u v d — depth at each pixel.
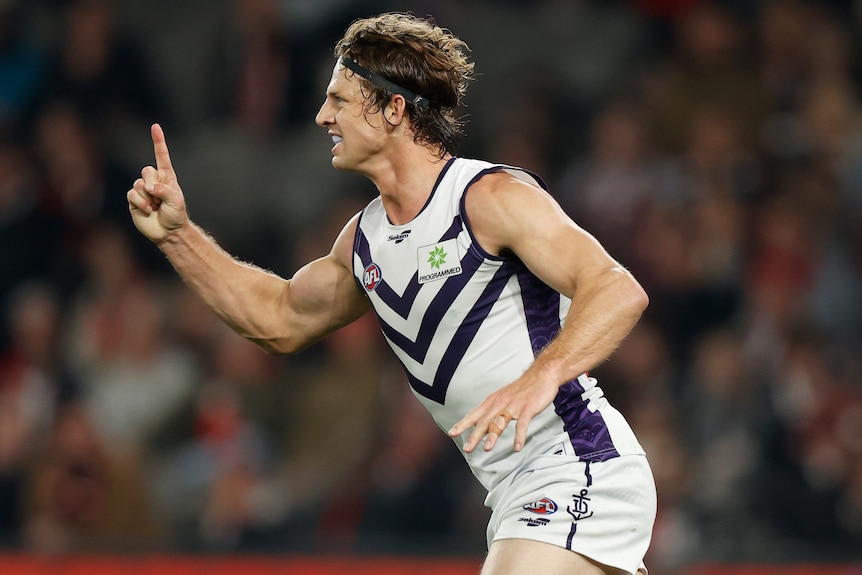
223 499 27.92
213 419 29.11
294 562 24.98
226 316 15.17
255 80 37.47
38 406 30.31
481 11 40.00
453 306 13.60
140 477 28.56
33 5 37.88
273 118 37.38
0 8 37.41
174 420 30.36
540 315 13.80
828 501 27.22
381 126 13.70
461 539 25.77
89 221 34.41
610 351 12.27
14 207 34.50
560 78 38.59
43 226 34.22
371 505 27.72
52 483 27.88
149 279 33.38
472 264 13.48
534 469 13.76
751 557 25.19
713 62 37.97
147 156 36.59
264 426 29.73
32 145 35.34
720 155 35.69
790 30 38.72
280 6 38.06
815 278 33.34
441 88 13.87
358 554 25.22
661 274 32.38
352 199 34.16
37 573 24.72
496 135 36.34
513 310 13.67
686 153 36.25
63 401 30.55
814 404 29.16
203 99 37.94
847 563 25.17
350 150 13.82
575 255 12.84
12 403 30.17
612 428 13.93
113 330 31.31
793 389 29.22
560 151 36.00
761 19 39.06
